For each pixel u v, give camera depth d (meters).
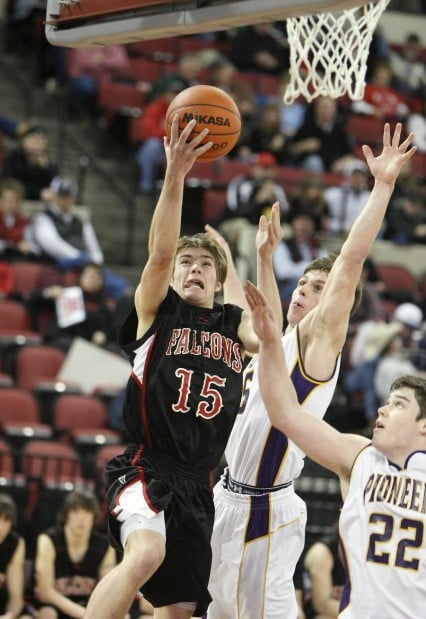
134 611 12.17
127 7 8.04
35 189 21.20
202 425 7.53
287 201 22.86
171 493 7.43
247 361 10.35
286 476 8.05
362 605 6.28
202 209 22.97
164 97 23.38
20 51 25.81
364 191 22.75
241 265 20.27
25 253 19.31
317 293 8.09
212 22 7.55
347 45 11.22
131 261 22.55
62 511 12.37
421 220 23.81
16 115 24.52
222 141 7.73
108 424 16.33
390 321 20.61
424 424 6.48
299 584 13.15
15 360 17.28
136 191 23.50
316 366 7.58
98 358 17.23
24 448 15.12
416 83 27.98
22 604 12.37
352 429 17.45
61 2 8.52
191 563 7.52
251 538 8.01
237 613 8.06
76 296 17.88
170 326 7.66
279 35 26.92
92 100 24.70
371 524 6.37
